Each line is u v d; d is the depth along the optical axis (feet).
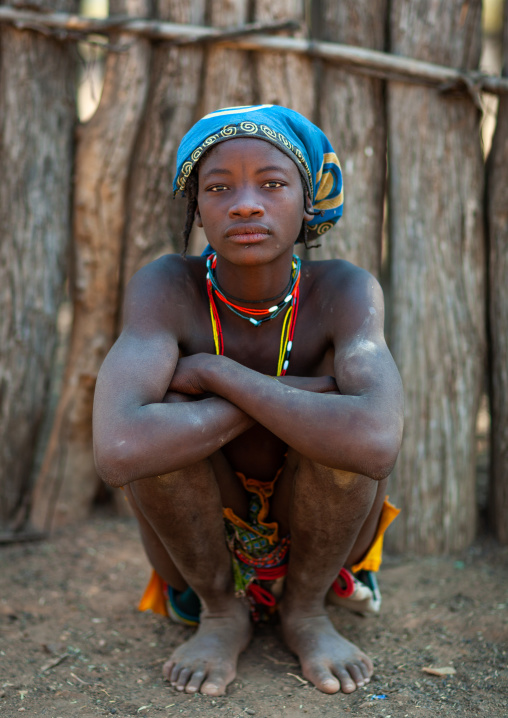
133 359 6.48
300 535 7.07
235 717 6.52
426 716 6.53
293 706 6.71
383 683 7.13
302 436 6.10
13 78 10.55
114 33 10.64
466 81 10.25
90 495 11.44
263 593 7.91
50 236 10.84
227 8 10.50
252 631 7.95
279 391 6.24
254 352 7.23
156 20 10.69
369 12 10.52
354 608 8.30
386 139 10.80
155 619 8.73
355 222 10.59
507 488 10.59
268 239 6.41
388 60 10.36
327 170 7.23
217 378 6.41
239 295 7.01
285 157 6.48
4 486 10.91
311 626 7.58
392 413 6.17
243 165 6.34
